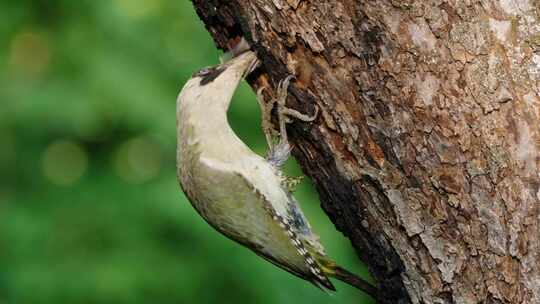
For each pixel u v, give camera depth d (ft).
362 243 31.01
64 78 65.98
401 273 30.12
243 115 64.54
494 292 28.86
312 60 29.99
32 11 70.64
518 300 28.71
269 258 36.11
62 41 68.33
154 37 68.44
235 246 61.52
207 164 34.81
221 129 34.78
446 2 29.01
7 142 68.59
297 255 35.42
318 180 31.50
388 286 30.91
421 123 28.94
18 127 66.59
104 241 64.80
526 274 28.63
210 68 35.88
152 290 61.62
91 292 61.46
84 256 63.82
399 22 28.96
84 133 68.03
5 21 70.03
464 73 28.84
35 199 67.56
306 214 61.36
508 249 28.73
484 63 28.86
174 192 63.46
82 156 69.21
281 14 29.96
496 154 28.68
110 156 69.05
